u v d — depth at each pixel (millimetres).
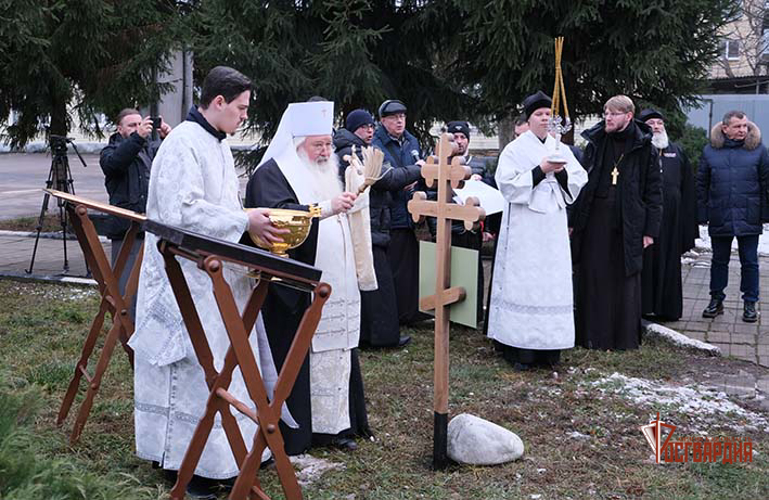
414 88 10609
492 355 6688
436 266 4250
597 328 6859
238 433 3445
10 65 10477
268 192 4398
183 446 3846
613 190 6754
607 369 6371
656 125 7891
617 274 6820
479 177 7125
